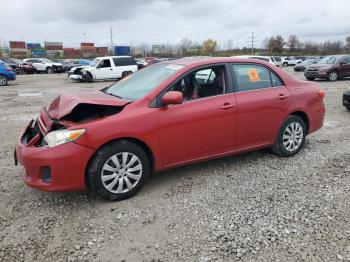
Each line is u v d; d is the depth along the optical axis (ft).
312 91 17.19
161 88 12.93
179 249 9.70
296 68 95.35
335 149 18.25
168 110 12.77
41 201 12.48
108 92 15.40
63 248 9.78
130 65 72.90
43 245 9.91
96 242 10.04
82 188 11.84
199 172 15.02
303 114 16.97
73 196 12.84
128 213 11.62
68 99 13.19
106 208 11.96
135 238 10.23
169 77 13.28
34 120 14.71
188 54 253.85
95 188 11.90
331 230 10.50
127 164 12.30
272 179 14.29
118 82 16.39
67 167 11.27
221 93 14.24
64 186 11.42
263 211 11.66
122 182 12.29
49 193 13.08
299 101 16.42
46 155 11.17
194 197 12.73
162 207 12.01
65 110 12.19
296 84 16.71
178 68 13.85
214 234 10.37
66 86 59.36
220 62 14.47
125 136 11.95
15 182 14.15
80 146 11.32
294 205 12.05
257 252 9.52
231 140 14.53
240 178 14.39
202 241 10.05
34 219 11.27
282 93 15.87
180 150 13.26
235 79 14.66
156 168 13.03
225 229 10.62
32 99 39.68
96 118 12.28
